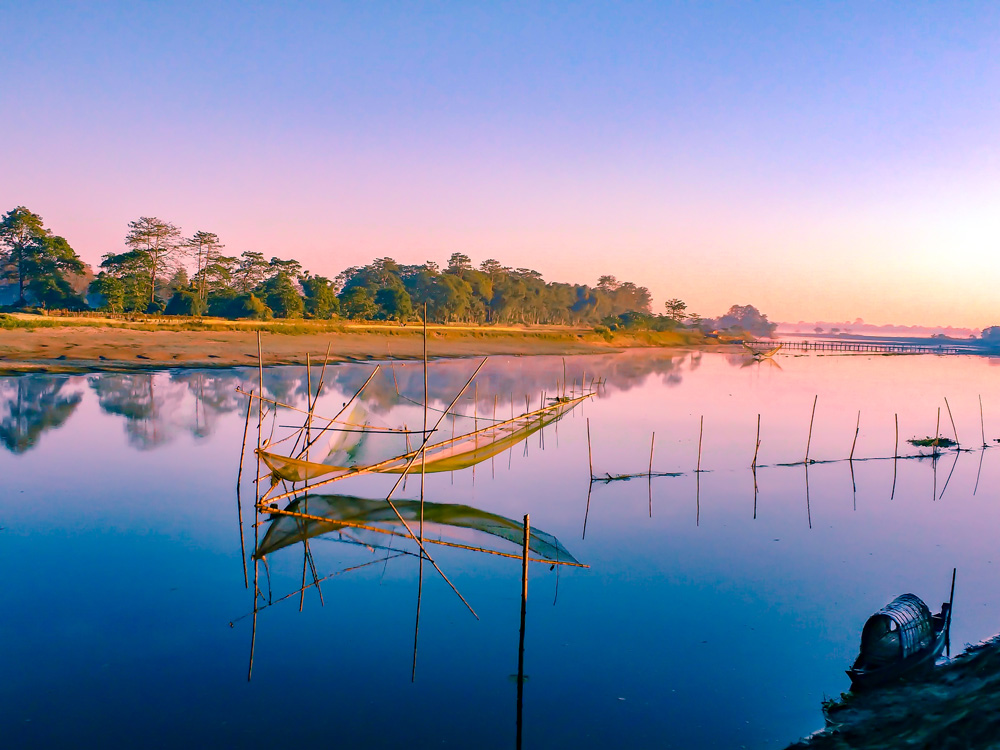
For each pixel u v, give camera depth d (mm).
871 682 9562
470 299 140375
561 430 31531
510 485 21031
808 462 25359
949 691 8844
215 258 99312
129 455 23188
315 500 18438
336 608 11891
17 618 11180
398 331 93000
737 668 10086
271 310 88688
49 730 8188
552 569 14008
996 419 37469
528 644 10711
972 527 17734
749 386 56250
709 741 8258
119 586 12594
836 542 16219
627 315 155250
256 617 11469
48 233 83562
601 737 8328
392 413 31109
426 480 21344
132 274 85438
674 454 26406
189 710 8703
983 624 11680
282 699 9023
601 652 10508
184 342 62312
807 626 11609
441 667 9945
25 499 17859
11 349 49219
